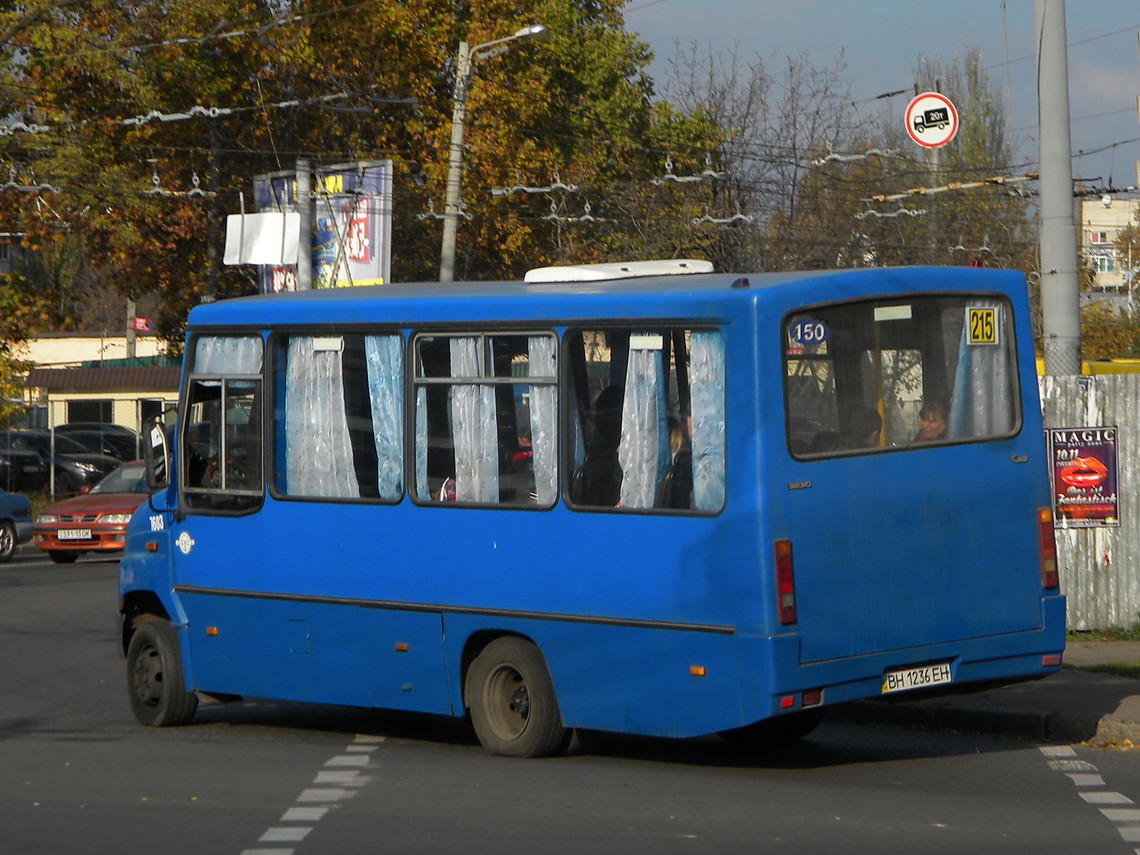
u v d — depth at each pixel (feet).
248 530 44.21
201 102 153.17
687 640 35.19
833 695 34.78
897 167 175.63
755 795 34.73
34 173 134.21
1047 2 57.67
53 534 109.91
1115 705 44.14
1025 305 38.47
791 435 34.58
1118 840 30.01
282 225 125.70
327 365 42.75
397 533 40.75
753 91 185.57
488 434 39.19
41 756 41.22
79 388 225.76
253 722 48.03
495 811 33.12
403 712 50.19
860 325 35.94
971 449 37.14
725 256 173.37
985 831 30.83
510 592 38.47
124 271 165.68
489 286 42.19
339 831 31.37
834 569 34.88
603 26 207.10
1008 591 37.52
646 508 36.09
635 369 36.52
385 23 156.04
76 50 138.10
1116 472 58.03
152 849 30.04
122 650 48.62
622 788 35.65
